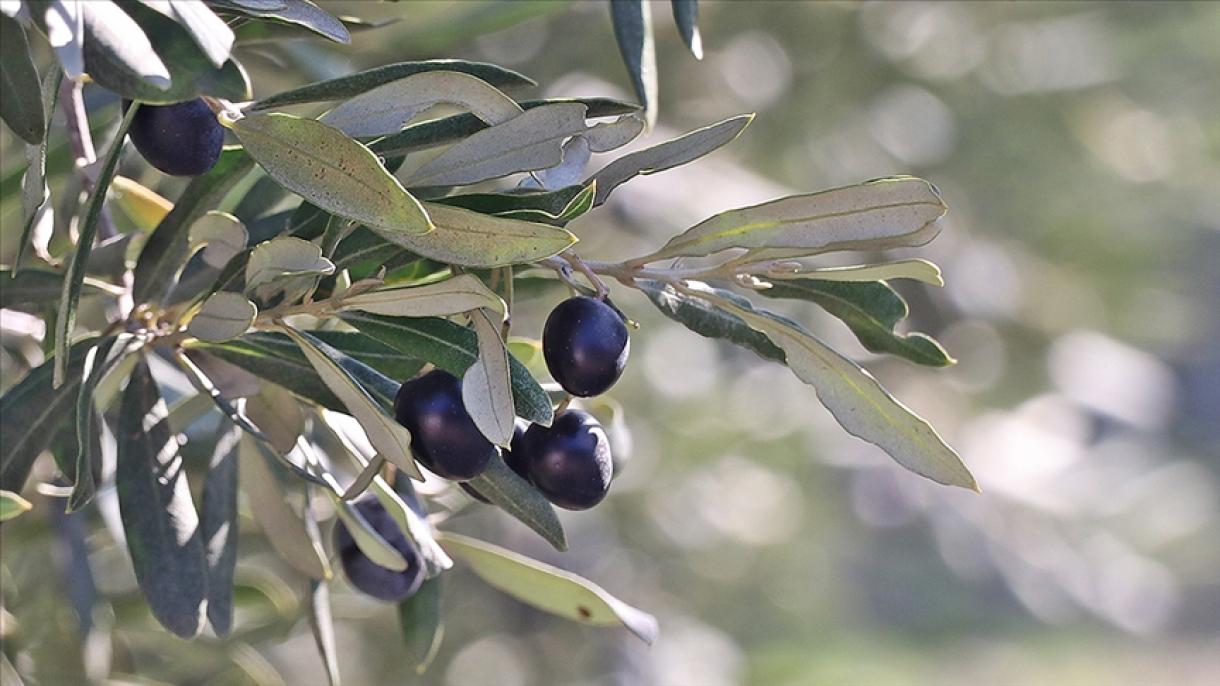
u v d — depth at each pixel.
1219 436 4.86
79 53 0.85
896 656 3.79
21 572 1.19
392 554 0.95
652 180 1.67
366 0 1.17
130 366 0.98
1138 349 2.97
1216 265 4.34
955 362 0.95
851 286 0.96
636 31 1.01
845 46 2.13
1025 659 4.27
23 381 0.95
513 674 1.78
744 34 2.05
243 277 0.94
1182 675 4.68
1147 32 2.54
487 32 1.18
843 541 2.94
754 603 2.21
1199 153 2.81
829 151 2.18
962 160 2.38
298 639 1.66
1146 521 3.95
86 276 0.99
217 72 0.87
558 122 0.91
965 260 2.43
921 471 0.94
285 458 0.94
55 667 1.18
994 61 2.33
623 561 1.95
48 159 1.05
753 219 0.93
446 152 0.91
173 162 0.90
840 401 0.94
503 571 1.02
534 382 0.91
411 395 0.92
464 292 0.90
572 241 0.89
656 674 1.87
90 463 0.92
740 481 2.14
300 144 0.89
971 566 2.84
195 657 1.22
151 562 0.95
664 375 2.01
